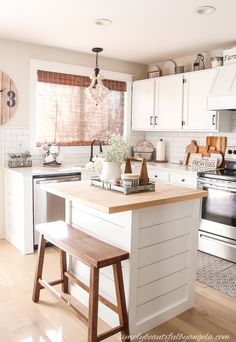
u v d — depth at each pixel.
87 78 4.62
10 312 2.45
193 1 2.70
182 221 2.44
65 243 2.17
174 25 3.30
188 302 2.54
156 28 3.40
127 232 2.12
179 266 2.46
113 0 2.70
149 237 2.23
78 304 2.57
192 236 2.52
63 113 4.50
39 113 4.29
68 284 2.73
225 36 3.65
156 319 2.32
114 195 2.28
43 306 2.54
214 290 2.86
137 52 4.42
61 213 3.86
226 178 3.47
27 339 2.14
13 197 3.82
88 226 2.49
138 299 2.21
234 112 4.07
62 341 2.13
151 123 4.77
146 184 2.44
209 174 3.66
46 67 4.22
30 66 4.09
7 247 3.81
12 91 3.98
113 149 2.49
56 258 3.49
